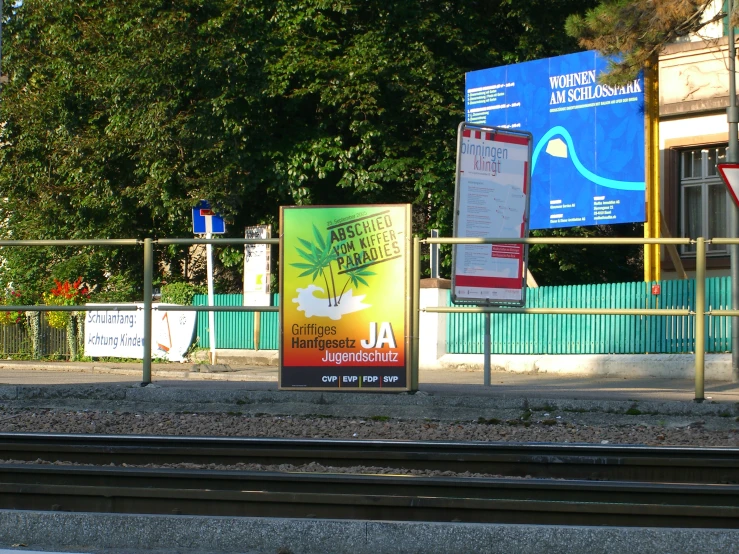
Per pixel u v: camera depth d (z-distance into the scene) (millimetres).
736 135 13938
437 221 22219
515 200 12703
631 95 16719
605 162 17094
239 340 20453
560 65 17750
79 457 8367
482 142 12469
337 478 6875
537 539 5504
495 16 24062
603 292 16719
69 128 22766
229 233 23906
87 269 25047
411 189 22672
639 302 16250
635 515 5984
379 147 22047
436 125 22359
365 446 8555
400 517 6148
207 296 21047
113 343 21516
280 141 22297
